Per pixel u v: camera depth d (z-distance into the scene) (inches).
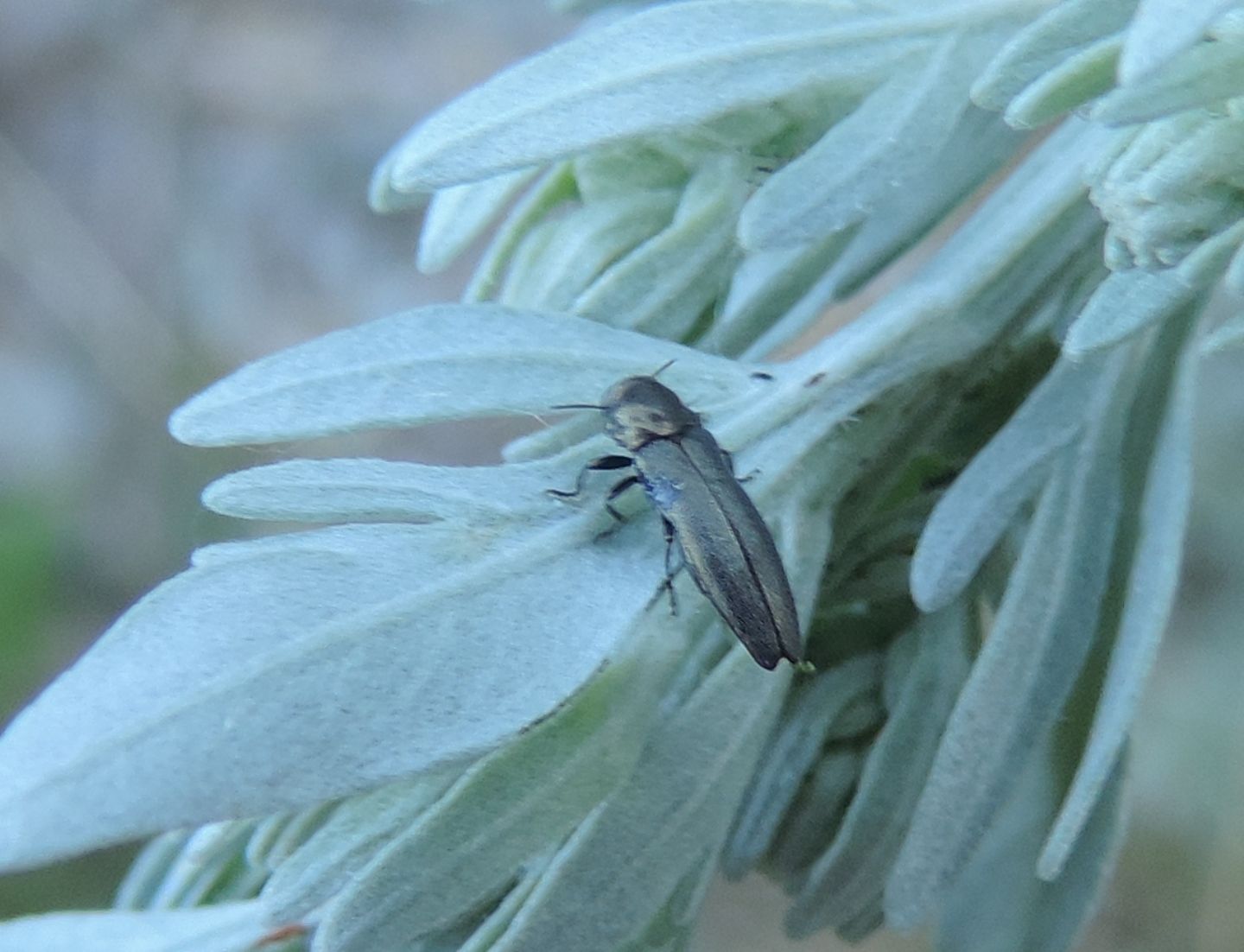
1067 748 2.7
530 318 2.5
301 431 2.4
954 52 2.5
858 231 2.8
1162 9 2.1
